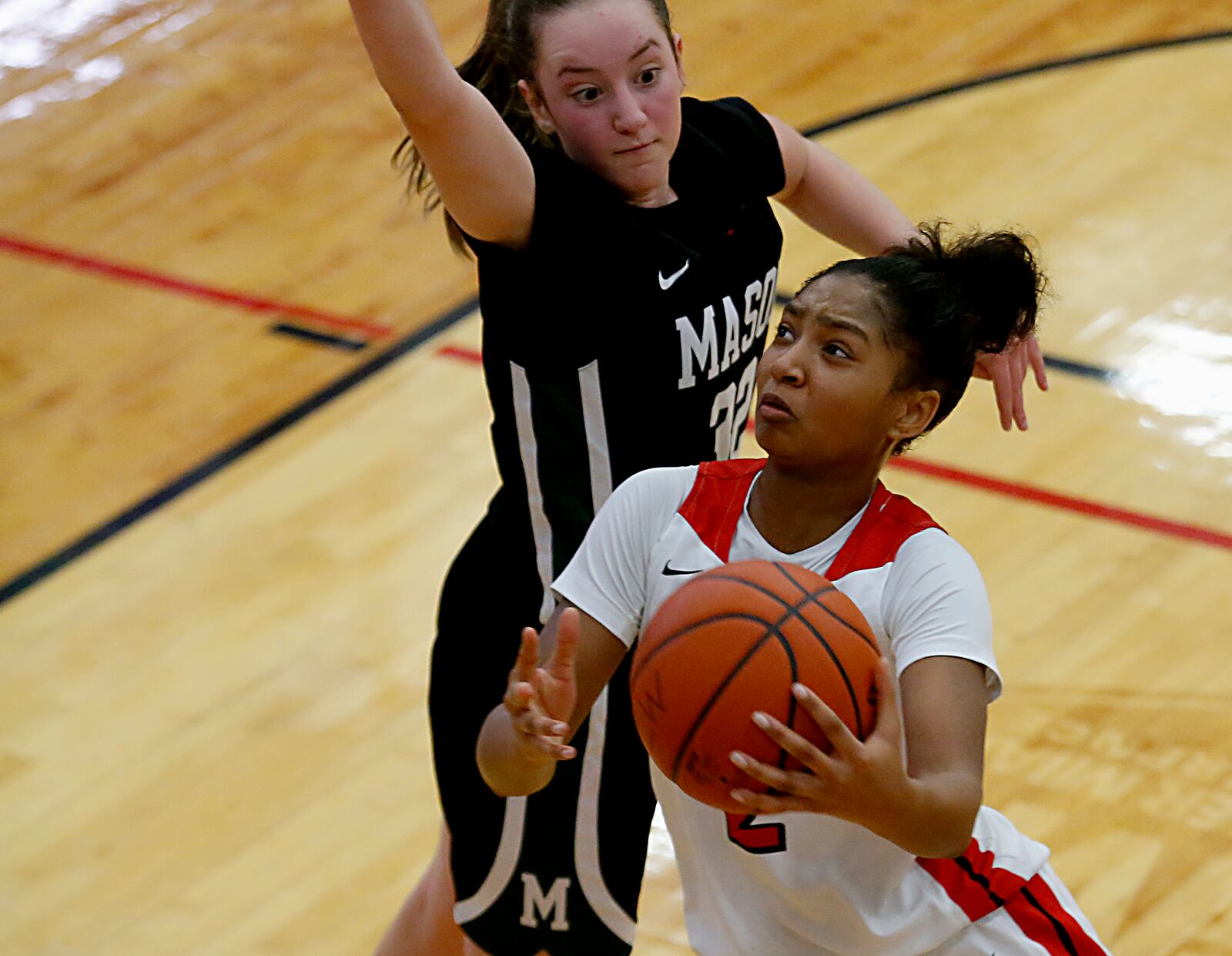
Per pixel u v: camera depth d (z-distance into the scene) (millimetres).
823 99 23188
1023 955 7359
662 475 7176
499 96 8531
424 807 12305
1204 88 22812
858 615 6355
